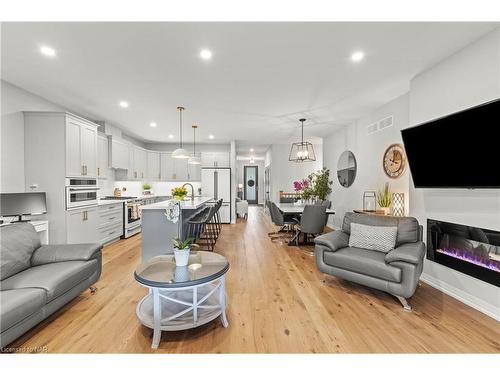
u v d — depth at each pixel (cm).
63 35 221
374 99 386
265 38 225
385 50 246
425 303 251
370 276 259
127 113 461
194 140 743
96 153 440
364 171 479
